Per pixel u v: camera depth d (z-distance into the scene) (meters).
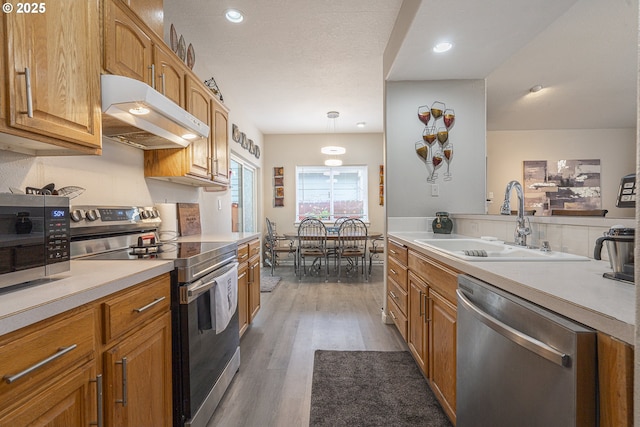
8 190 1.17
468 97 2.78
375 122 5.19
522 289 0.85
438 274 1.52
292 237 4.89
